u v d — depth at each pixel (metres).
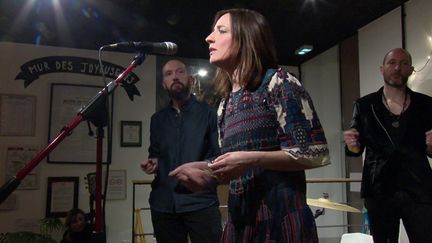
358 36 3.92
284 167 0.89
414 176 1.94
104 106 1.69
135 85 4.32
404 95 2.09
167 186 2.09
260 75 0.98
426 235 1.88
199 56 4.55
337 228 4.27
